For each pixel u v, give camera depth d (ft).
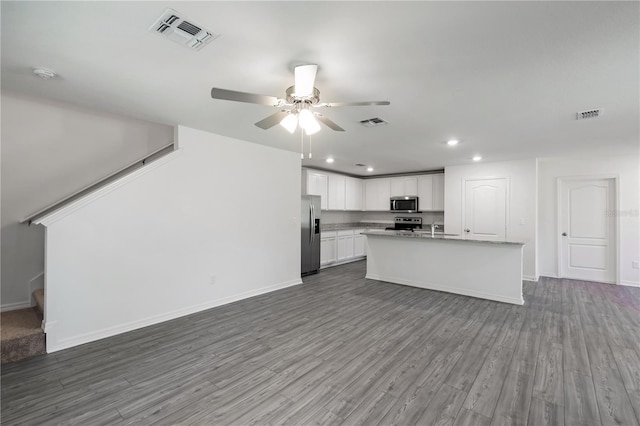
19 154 10.69
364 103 7.27
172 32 5.77
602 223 17.67
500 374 7.68
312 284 17.28
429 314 12.19
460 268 15.23
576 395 6.79
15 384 7.20
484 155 17.24
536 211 18.06
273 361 8.36
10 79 7.81
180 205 11.93
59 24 5.49
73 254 9.35
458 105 9.41
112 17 5.30
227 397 6.75
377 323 11.20
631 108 9.49
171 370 7.88
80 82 7.98
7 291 10.69
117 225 10.27
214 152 13.03
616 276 17.17
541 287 16.52
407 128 11.87
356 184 26.89
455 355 8.70
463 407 6.40
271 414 6.19
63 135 11.51
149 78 7.74
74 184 11.77
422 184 24.18
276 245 15.96
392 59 6.69
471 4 4.89
